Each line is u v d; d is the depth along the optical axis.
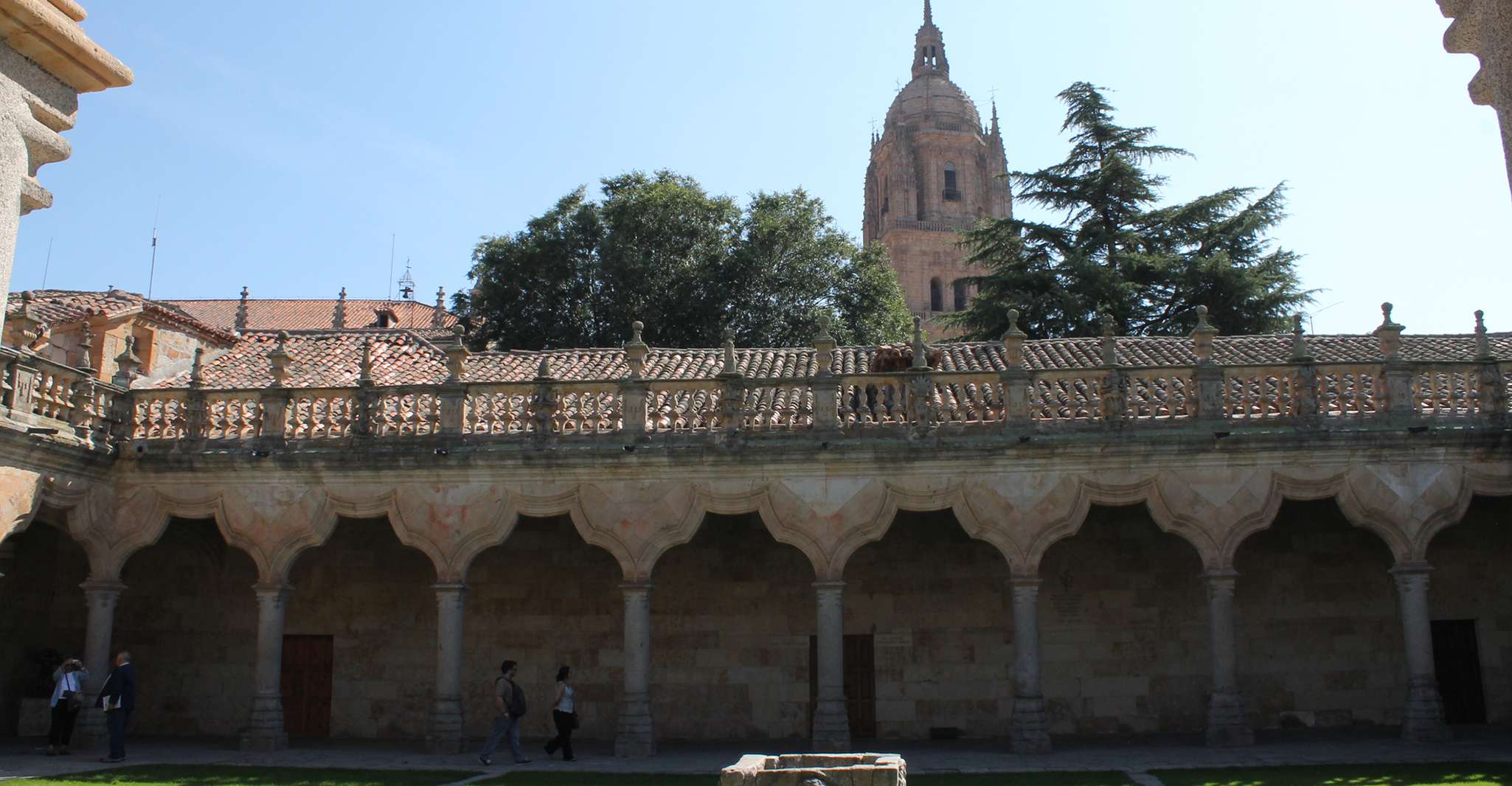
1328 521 27.33
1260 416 23.23
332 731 27.73
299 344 34.09
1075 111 54.69
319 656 28.20
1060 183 53.72
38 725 26.58
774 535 23.45
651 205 50.75
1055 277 50.62
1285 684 26.67
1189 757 21.31
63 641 28.00
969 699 26.88
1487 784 17.19
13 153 5.71
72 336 31.05
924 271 95.56
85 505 23.75
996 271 55.62
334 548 28.61
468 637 27.81
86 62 6.07
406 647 27.97
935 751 23.69
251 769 20.62
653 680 27.25
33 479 22.12
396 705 27.70
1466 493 22.81
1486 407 22.97
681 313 49.53
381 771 20.50
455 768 21.09
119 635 28.44
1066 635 26.98
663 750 24.64
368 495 24.23
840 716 22.62
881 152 103.31
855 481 23.52
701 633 27.44
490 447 23.86
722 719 27.02
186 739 27.03
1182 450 23.03
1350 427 22.97
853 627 27.34
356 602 28.28
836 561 23.22
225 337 34.72
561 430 24.06
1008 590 27.23
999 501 23.30
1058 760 21.52
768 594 27.52
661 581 27.72
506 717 21.94
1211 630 22.91
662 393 24.25
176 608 28.55
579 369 29.77
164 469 24.42
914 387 23.78
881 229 103.12
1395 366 23.19
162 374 31.88
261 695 23.95
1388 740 23.45
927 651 27.16
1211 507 23.05
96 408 24.11
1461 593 26.89
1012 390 23.58
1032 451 23.19
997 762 21.52
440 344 51.44
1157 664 26.83
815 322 50.91
